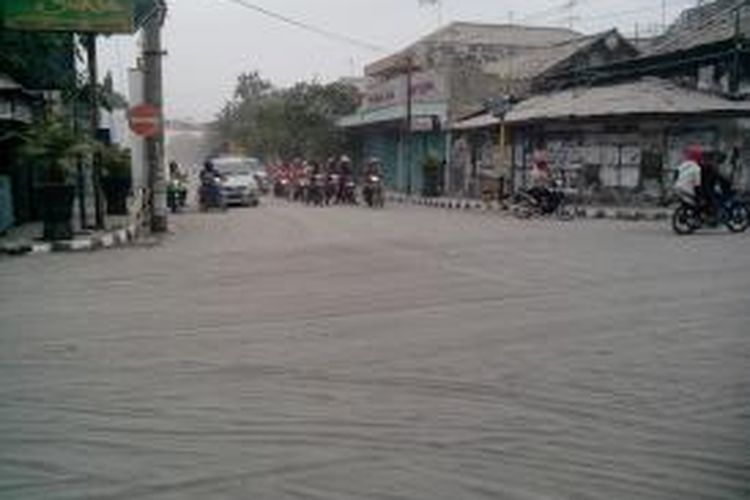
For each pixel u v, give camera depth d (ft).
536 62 146.00
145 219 79.10
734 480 16.56
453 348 27.55
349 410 21.06
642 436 19.08
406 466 17.35
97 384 23.86
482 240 61.57
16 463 17.92
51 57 77.97
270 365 25.59
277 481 16.62
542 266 46.75
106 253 56.65
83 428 20.08
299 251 55.36
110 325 32.09
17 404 22.13
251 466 17.44
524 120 109.50
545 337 28.96
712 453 17.99
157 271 46.85
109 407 21.68
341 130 191.62
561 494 15.90
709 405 21.38
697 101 99.40
